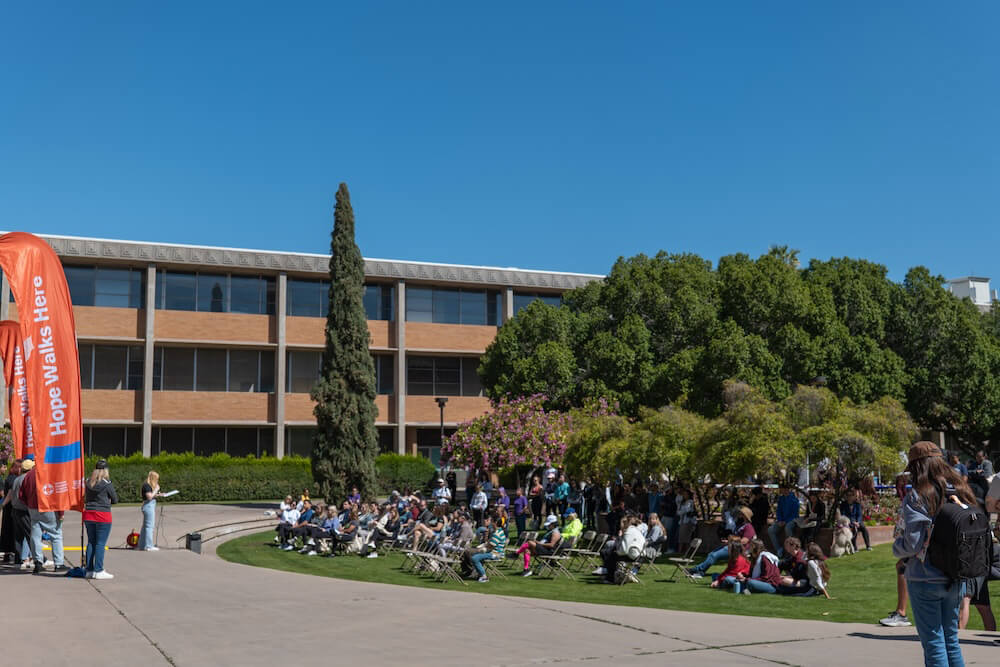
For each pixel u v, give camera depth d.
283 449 46.72
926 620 6.07
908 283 43.19
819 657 7.80
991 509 7.45
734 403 22.14
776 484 27.16
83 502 13.66
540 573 19.22
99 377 44.38
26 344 13.59
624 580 17.36
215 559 18.06
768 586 15.77
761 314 38.91
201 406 45.28
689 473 23.22
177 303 45.56
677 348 40.28
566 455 27.98
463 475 42.47
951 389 41.69
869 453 20.16
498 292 52.03
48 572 13.97
